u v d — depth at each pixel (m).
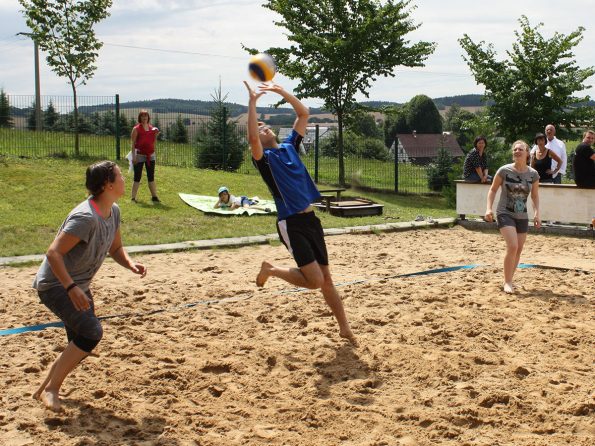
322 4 25.81
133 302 8.56
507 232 8.91
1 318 7.84
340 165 25.47
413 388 5.73
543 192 15.20
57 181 17.05
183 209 16.33
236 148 23.88
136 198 16.72
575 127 25.38
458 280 9.73
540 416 5.14
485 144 16.14
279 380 5.91
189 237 13.52
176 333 7.21
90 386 5.68
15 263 10.95
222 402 5.44
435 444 4.71
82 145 22.70
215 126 23.83
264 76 6.57
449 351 6.62
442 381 5.84
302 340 6.96
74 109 21.34
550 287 9.27
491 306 8.25
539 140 15.55
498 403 5.43
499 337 7.05
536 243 13.76
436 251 12.73
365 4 25.31
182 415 5.17
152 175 16.53
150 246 12.60
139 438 4.80
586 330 7.27
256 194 19.22
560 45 24.72
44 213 14.93
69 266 4.96
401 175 25.84
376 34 25.09
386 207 19.48
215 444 4.69
